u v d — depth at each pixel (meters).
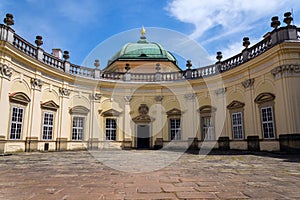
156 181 4.89
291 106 12.30
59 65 17.72
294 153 11.92
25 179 5.12
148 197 3.64
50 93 16.89
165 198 3.59
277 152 12.48
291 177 5.31
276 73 13.27
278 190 4.05
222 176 5.48
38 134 15.55
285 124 12.52
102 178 5.23
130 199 3.53
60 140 17.17
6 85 13.06
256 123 14.80
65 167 7.19
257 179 5.08
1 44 12.58
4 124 12.85
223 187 4.31
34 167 7.22
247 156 11.14
